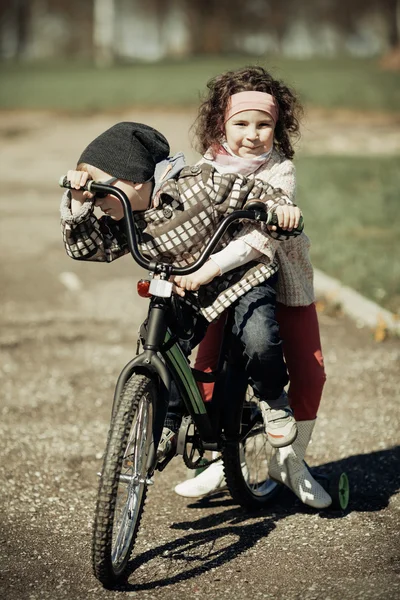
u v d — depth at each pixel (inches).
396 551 197.3
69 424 288.8
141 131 188.2
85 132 1316.4
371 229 573.9
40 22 3850.9
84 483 243.4
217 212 189.5
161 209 189.3
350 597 177.0
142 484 192.2
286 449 221.6
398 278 438.3
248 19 3629.4
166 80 2052.2
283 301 210.8
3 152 1088.2
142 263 179.8
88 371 339.9
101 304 432.5
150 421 191.2
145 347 184.5
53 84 2020.2
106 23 3216.0
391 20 3538.4
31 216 662.5
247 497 220.8
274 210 184.4
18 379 331.0
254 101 195.3
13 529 213.6
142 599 180.2
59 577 190.1
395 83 1867.6
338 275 453.7
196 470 239.9
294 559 195.8
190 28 3582.7
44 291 456.8
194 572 191.2
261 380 197.0
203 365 216.4
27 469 251.4
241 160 198.5
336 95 1636.3
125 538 190.4
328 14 3622.0
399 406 297.3
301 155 1000.9
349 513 220.5
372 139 1198.9
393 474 244.7
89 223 190.5
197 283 185.0
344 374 328.5
